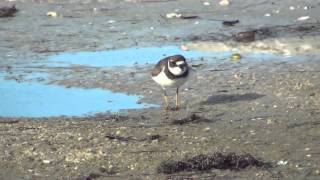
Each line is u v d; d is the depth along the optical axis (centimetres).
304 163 1062
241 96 1617
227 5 2936
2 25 2661
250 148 1159
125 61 2053
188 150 1158
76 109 1589
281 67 1917
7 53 2203
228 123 1369
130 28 2556
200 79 1797
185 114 1492
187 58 2070
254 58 2050
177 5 2975
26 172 1085
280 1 2962
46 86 1812
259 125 1334
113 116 1498
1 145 1225
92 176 1046
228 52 2155
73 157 1143
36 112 1574
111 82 1812
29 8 2989
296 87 1667
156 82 1598
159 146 1192
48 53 2192
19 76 1920
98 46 2277
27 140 1260
